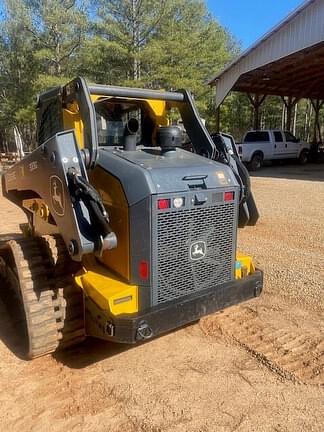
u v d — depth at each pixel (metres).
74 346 3.28
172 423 2.42
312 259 5.45
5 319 3.78
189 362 3.07
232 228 3.04
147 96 3.35
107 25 21.62
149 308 2.70
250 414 2.50
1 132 32.38
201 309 2.88
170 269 2.76
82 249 2.45
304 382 2.81
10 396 2.69
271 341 3.36
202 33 25.23
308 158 23.05
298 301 4.12
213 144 3.34
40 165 2.84
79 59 22.69
